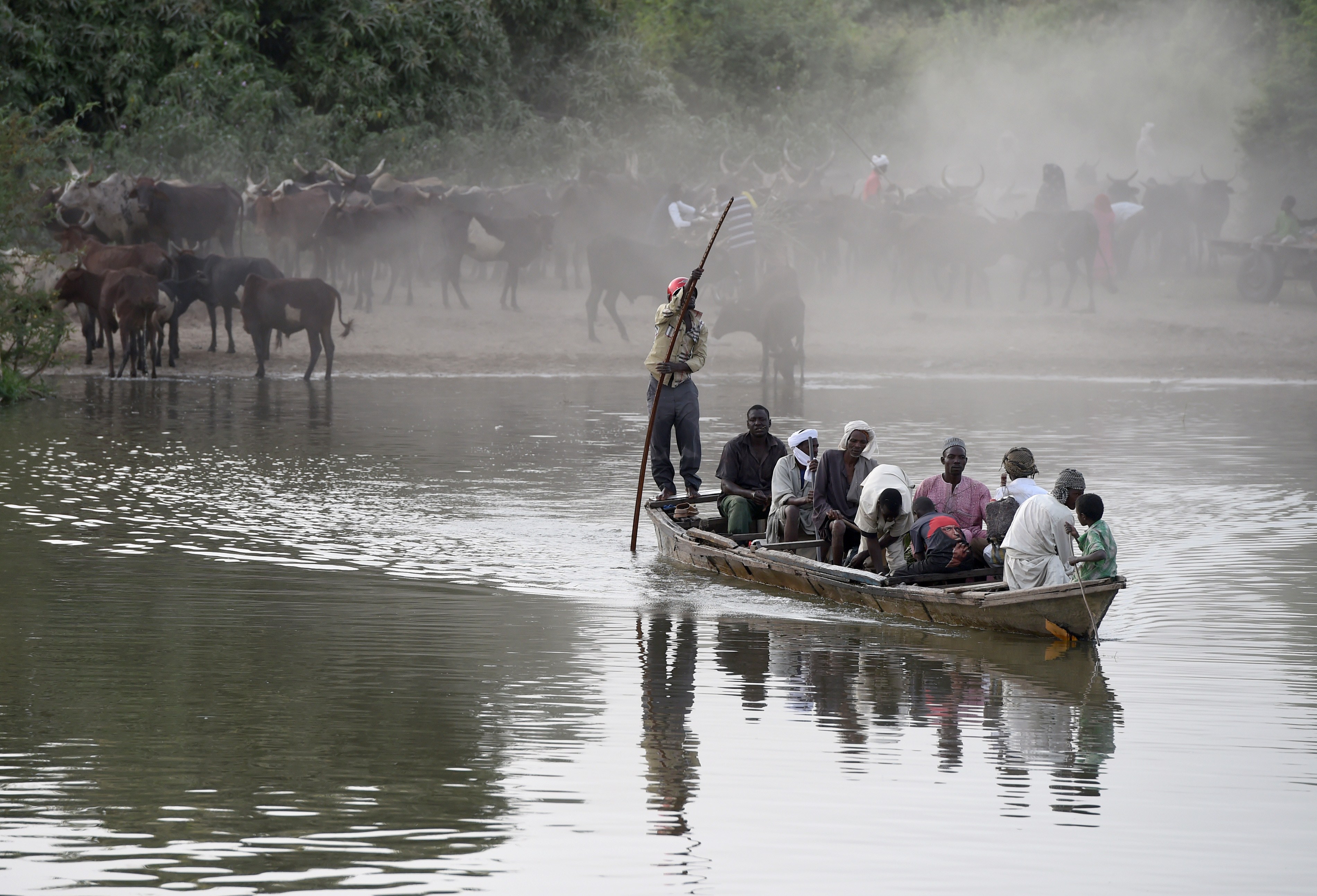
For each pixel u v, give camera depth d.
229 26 107.00
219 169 100.44
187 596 30.06
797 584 31.28
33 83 102.44
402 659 25.66
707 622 28.83
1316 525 38.25
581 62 127.44
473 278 102.69
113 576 31.73
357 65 109.69
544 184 111.44
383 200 92.62
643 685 24.33
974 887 16.53
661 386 36.62
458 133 112.19
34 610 28.66
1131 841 17.80
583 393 70.12
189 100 103.00
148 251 77.06
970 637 27.86
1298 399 69.44
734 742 21.42
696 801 19.02
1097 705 23.39
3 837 17.53
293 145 104.06
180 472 45.41
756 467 35.91
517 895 16.19
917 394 70.31
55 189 85.88
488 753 20.78
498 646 26.62
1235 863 17.20
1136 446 52.50
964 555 29.92
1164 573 32.97
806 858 17.25
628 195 97.19
